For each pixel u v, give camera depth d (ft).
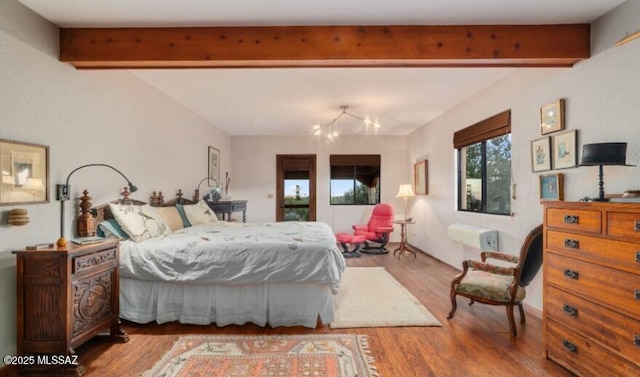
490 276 9.30
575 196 8.53
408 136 23.36
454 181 15.80
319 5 7.23
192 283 9.04
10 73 6.84
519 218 10.83
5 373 6.66
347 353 7.53
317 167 23.71
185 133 15.87
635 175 6.92
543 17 7.81
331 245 9.39
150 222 10.19
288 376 6.59
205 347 7.82
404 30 8.16
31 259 6.56
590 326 6.14
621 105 7.25
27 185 7.22
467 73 11.32
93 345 7.93
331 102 14.94
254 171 23.72
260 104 15.34
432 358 7.31
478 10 7.49
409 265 16.44
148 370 6.83
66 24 7.98
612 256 5.72
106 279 7.80
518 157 10.84
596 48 7.91
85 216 8.75
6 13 6.75
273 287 9.14
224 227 12.81
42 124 7.64
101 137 9.79
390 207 20.71
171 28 8.20
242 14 7.61
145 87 12.25
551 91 9.37
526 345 7.91
